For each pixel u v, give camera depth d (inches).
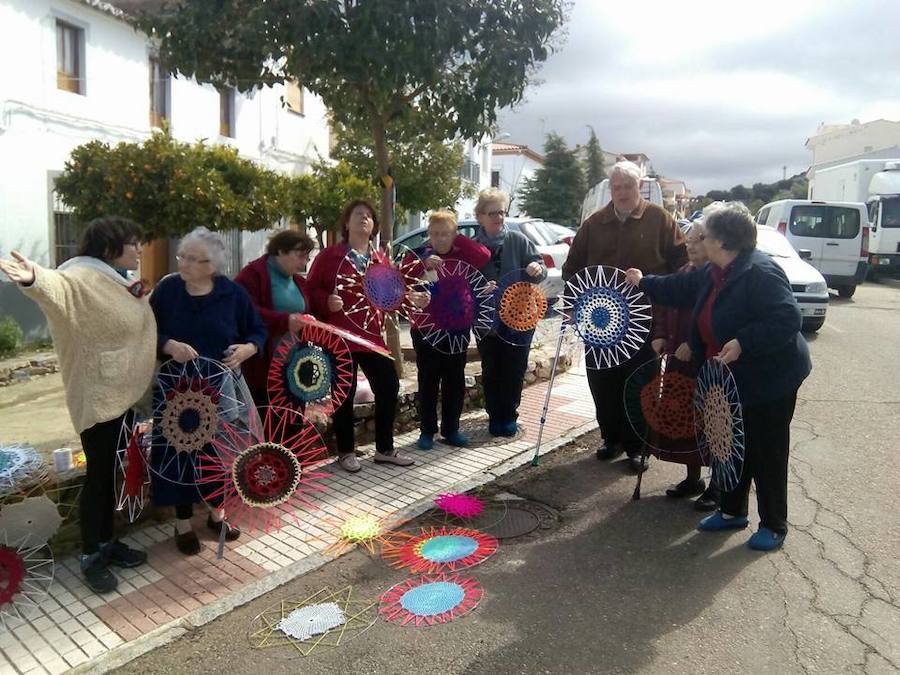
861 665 106.7
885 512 160.1
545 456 203.2
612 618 120.9
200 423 138.9
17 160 371.2
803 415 237.1
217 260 140.9
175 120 485.7
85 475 143.7
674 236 185.2
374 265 179.8
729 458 143.2
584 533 154.3
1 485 130.5
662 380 167.3
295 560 143.6
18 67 368.2
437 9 186.2
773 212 609.0
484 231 207.3
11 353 336.8
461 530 155.8
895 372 300.2
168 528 158.1
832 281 563.8
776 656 109.3
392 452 194.9
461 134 227.9
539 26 209.3
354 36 184.5
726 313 141.3
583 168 1533.0
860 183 793.6
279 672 109.3
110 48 427.5
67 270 122.8
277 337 164.4
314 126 655.8
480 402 250.5
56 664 111.9
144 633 119.9
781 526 144.9
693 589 129.6
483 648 113.4
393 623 121.5
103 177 339.6
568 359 310.3
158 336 138.2
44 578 132.4
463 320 193.3
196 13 190.4
